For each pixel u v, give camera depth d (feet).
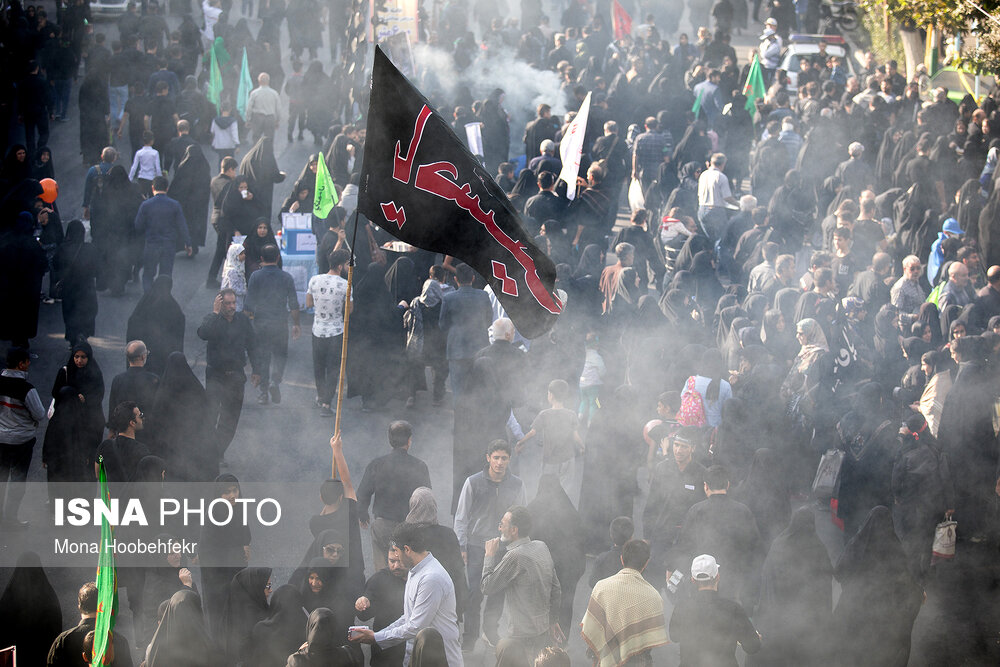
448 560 96.48
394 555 92.68
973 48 291.99
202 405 126.00
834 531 130.11
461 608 97.76
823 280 142.51
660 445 121.70
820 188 216.33
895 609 97.25
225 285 176.04
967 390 125.90
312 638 80.12
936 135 236.63
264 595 93.09
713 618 88.84
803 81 301.63
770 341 145.59
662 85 270.87
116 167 190.90
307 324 191.52
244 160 198.49
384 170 81.76
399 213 82.38
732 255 192.75
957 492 127.13
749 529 101.50
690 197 211.20
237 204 192.65
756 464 112.57
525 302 83.97
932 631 113.39
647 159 227.20
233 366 140.26
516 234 83.41
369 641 89.35
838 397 132.36
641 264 176.04
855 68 383.24
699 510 102.37
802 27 403.75
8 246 164.86
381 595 94.32
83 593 86.33
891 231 198.18
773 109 266.16
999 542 127.34
